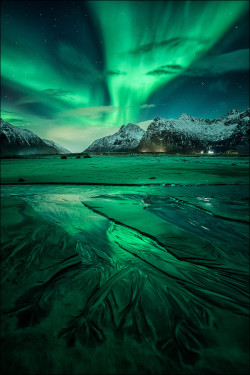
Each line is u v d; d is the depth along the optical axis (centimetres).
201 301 181
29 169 1541
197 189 745
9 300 173
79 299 177
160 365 122
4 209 458
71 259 246
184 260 253
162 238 314
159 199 583
